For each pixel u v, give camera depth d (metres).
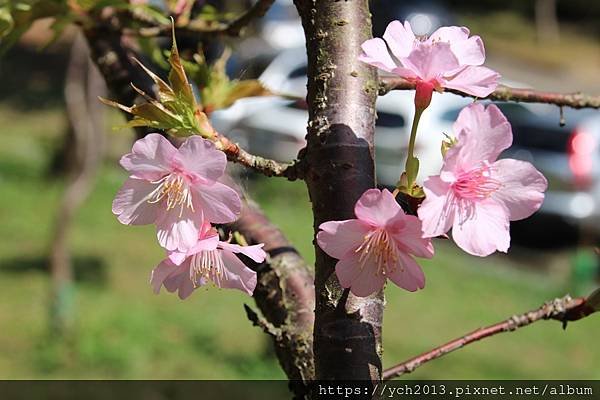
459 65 1.50
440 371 9.68
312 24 1.59
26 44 24.25
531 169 1.41
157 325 10.38
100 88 10.56
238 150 1.62
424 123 13.86
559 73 30.47
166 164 1.49
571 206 14.95
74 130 10.55
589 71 30.97
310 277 1.89
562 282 13.82
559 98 2.32
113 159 16.55
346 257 1.42
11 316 10.49
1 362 9.38
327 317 1.46
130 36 2.44
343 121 1.52
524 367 10.08
